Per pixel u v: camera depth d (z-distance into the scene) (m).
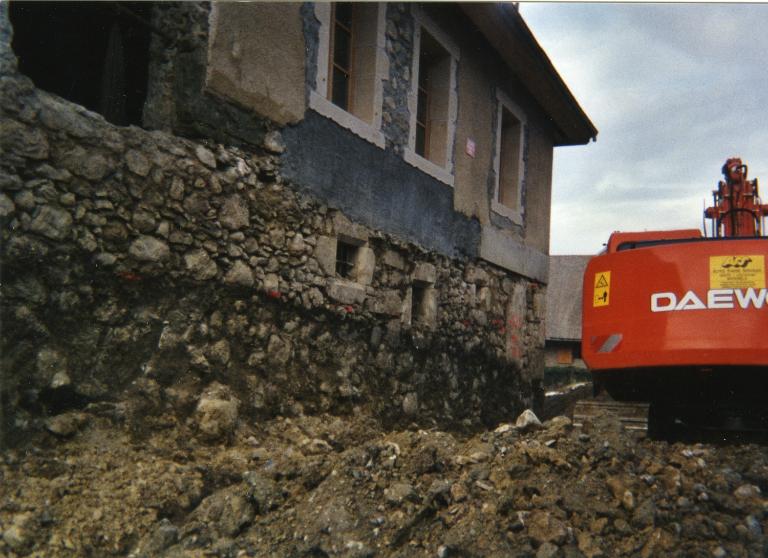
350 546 3.12
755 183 6.65
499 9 8.05
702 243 4.91
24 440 3.71
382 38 6.95
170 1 4.91
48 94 4.01
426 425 7.35
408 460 3.77
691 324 4.81
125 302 4.33
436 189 8.05
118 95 4.85
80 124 4.08
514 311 10.08
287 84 5.68
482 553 3.09
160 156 4.55
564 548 3.11
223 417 4.59
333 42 6.56
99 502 3.44
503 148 10.61
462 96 8.70
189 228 4.73
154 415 4.35
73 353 4.03
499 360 9.52
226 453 4.39
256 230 5.31
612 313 5.18
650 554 3.12
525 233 10.68
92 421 4.02
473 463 3.80
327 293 6.04
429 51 8.33
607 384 5.49
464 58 8.76
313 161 5.98
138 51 5.21
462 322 8.53
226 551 3.15
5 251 3.69
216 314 4.93
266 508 3.46
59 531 3.18
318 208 6.01
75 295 4.04
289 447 4.84
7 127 3.71
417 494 3.45
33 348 3.82
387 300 6.95
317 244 5.97
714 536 3.23
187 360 4.66
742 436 5.30
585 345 5.39
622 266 5.17
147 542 3.26
